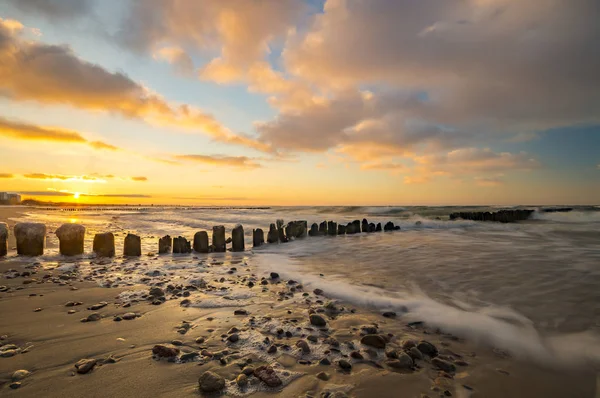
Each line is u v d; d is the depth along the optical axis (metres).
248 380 2.24
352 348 2.85
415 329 3.39
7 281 5.22
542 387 2.32
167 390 2.11
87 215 33.16
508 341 3.06
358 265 6.93
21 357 2.53
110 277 5.63
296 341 2.98
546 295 4.37
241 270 6.58
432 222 17.73
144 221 23.55
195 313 3.73
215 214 35.56
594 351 2.85
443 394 2.19
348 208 45.88
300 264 7.27
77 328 3.19
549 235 11.91
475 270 5.90
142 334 3.05
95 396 2.01
